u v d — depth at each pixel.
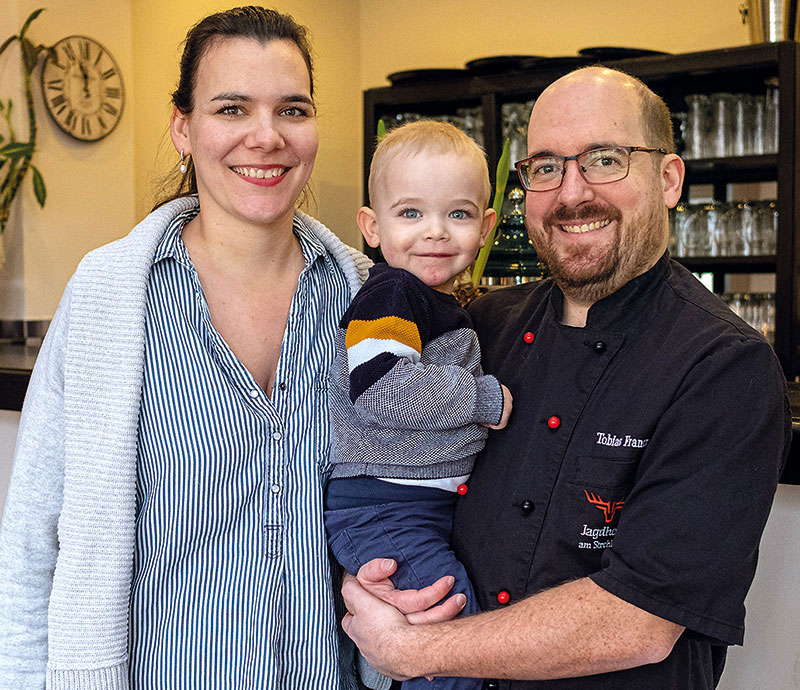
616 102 1.30
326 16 5.19
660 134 1.33
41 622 1.36
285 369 1.38
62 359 1.33
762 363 1.17
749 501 1.14
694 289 1.30
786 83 3.68
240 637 1.32
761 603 1.63
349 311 1.41
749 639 1.64
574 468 1.26
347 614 1.41
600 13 4.87
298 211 1.54
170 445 1.32
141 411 1.33
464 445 1.39
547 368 1.36
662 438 1.19
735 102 3.90
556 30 4.99
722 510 1.13
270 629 1.33
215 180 1.35
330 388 1.42
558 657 1.17
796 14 3.73
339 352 1.43
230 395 1.34
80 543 1.27
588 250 1.30
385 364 1.32
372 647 1.31
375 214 1.54
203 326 1.36
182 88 1.39
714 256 3.92
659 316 1.28
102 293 1.30
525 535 1.29
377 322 1.35
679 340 1.24
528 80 4.12
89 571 1.27
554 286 1.43
